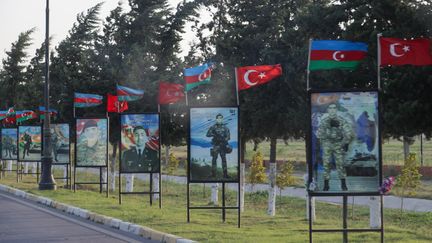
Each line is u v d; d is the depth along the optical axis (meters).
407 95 13.24
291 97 18.38
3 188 26.58
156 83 25.38
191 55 24.81
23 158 28.88
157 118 19.28
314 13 15.80
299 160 56.53
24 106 38.09
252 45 19.31
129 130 19.23
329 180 10.69
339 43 10.66
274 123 19.19
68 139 27.22
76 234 13.72
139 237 13.30
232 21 20.81
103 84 27.17
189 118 15.02
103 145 23.08
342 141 10.67
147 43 27.33
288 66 17.47
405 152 33.84
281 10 19.22
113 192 29.97
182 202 25.50
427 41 10.78
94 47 28.52
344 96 10.70
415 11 13.50
